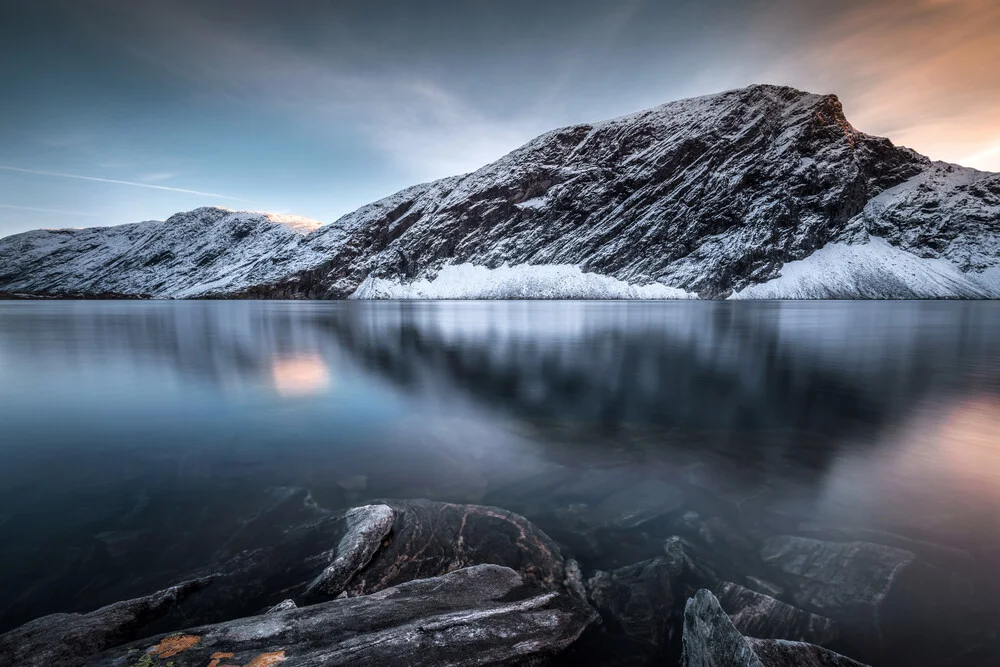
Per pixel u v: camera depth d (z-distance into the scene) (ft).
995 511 25.32
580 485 29.30
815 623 16.88
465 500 27.09
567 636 16.11
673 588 19.02
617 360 81.97
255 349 99.25
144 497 27.12
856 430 40.83
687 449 36.01
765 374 67.56
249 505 26.14
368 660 13.83
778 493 28.02
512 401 51.85
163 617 16.61
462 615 16.40
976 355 87.86
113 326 166.91
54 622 15.49
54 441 37.70
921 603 17.90
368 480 29.86
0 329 152.15
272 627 15.14
